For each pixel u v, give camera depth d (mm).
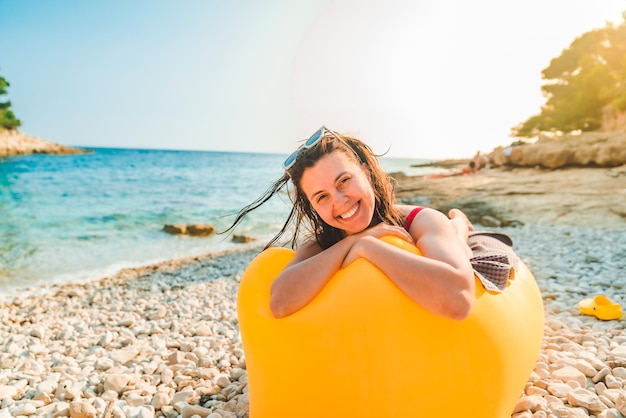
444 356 1740
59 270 9031
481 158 20406
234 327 4508
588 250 6996
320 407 1810
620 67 29875
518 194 14102
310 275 1917
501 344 1853
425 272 1712
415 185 17641
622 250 6797
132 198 21828
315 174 1989
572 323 3816
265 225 13828
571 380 2723
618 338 3348
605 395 2553
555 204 12195
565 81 32344
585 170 16641
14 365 3834
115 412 2750
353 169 2006
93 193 23781
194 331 4359
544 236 8773
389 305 1764
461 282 1706
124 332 4598
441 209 13180
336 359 1779
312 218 2334
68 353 4137
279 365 1873
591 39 30938
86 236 13008
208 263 8922
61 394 3098
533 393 2641
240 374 3197
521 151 19062
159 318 5168
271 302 1940
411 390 1733
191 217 16344
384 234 1980
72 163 39000
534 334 2176
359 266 1877
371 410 1755
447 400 1753
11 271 8953
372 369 1747
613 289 4801
